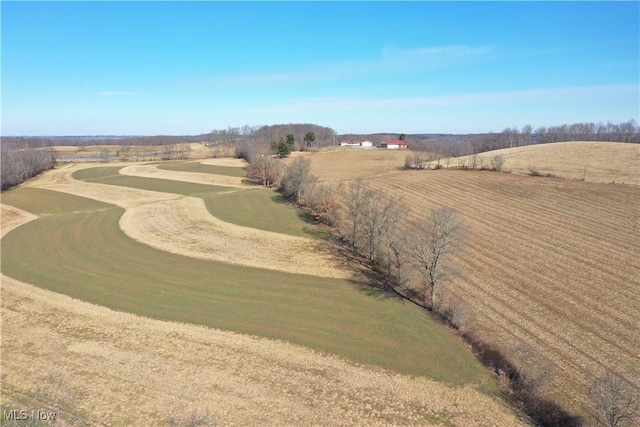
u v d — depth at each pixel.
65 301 33.72
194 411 21.12
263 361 25.92
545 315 31.75
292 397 22.56
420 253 34.50
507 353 26.84
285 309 33.03
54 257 44.06
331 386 23.66
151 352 26.58
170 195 76.88
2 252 45.62
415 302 34.91
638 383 23.77
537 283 37.03
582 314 31.73
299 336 29.02
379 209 45.62
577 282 36.94
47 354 26.17
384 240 41.06
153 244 48.72
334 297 35.34
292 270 41.25
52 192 79.62
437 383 24.25
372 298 35.25
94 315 31.47
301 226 57.00
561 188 66.25
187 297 34.81
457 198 65.19
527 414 21.89
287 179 76.88
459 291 36.00
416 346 28.06
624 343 27.91
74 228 55.12
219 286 37.16
